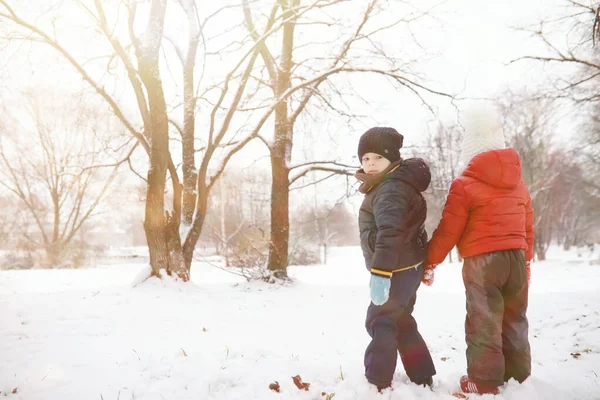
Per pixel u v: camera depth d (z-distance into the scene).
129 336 3.70
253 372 2.62
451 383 2.37
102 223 26.81
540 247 25.45
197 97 7.59
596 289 7.26
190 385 2.42
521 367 2.28
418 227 2.26
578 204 37.00
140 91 7.55
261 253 9.89
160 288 6.82
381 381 2.13
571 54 8.91
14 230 22.23
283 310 5.48
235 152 8.72
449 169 19.41
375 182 2.27
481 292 2.23
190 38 8.70
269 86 10.02
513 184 2.26
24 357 2.99
